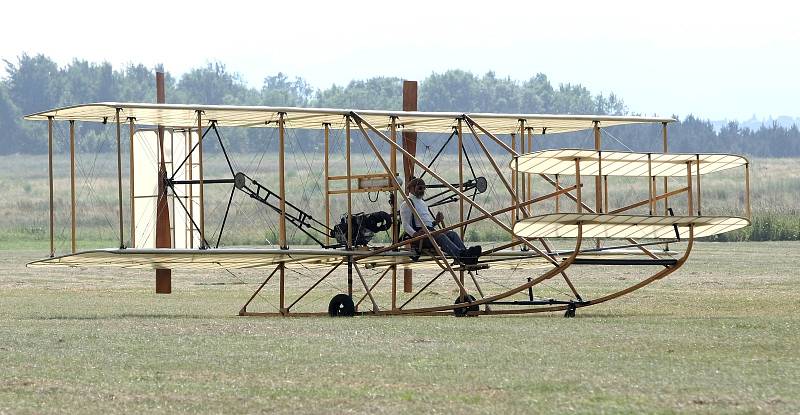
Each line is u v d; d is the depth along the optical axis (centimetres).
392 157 5041
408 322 4212
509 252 5109
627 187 15600
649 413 2278
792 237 11294
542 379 2670
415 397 2488
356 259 4959
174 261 4978
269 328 3950
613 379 2653
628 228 4531
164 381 2741
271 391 2584
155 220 5744
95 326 4100
